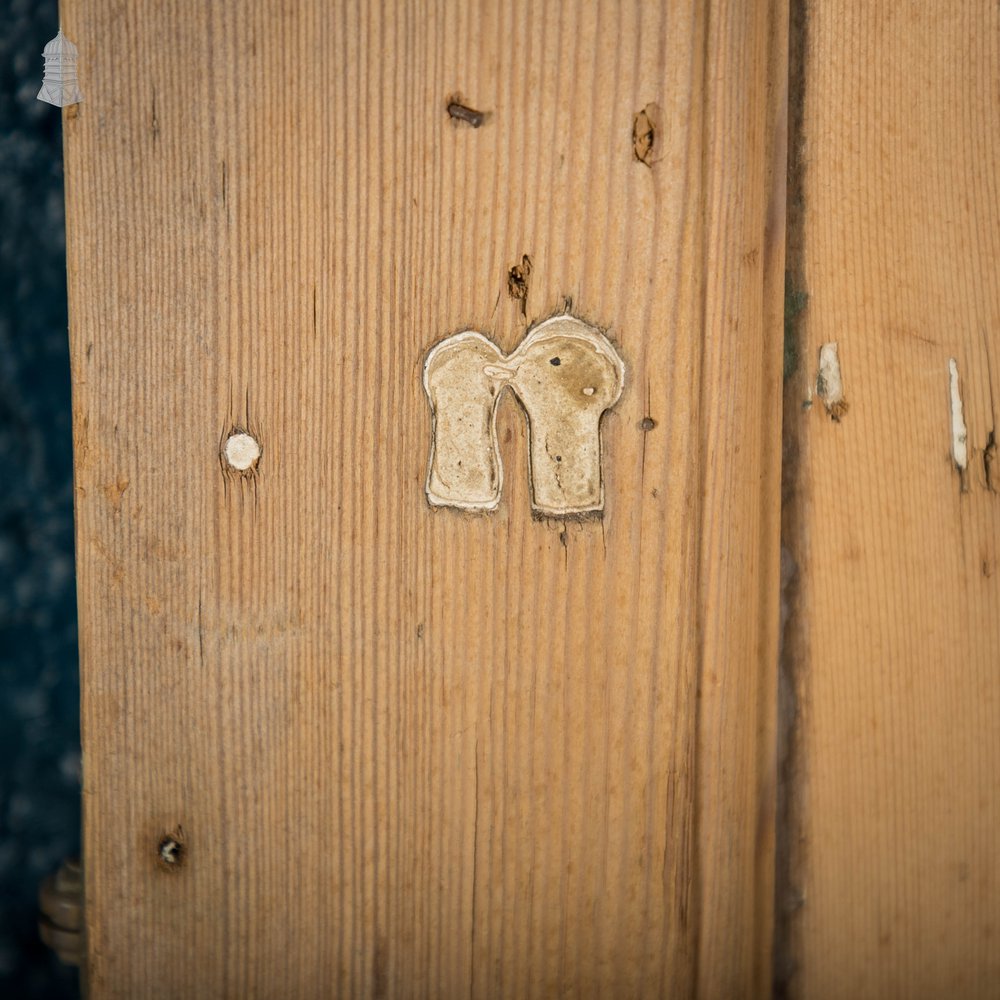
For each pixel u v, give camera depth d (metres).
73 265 0.22
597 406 0.22
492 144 0.22
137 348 0.22
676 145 0.22
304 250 0.22
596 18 0.22
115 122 0.22
